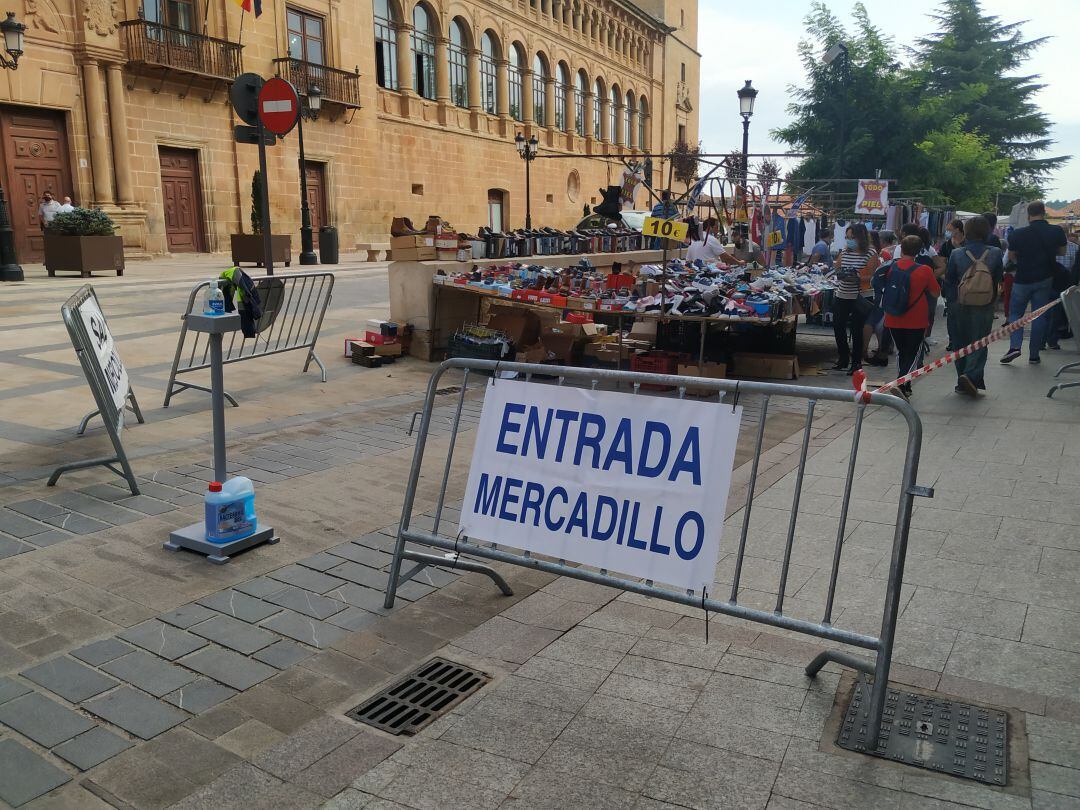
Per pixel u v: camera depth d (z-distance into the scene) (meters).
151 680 3.21
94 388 4.97
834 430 7.34
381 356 9.91
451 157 37.19
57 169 21.23
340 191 30.31
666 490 3.29
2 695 3.07
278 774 2.68
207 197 25.12
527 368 3.67
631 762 2.75
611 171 53.84
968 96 44.72
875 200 19.77
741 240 17.28
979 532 4.75
